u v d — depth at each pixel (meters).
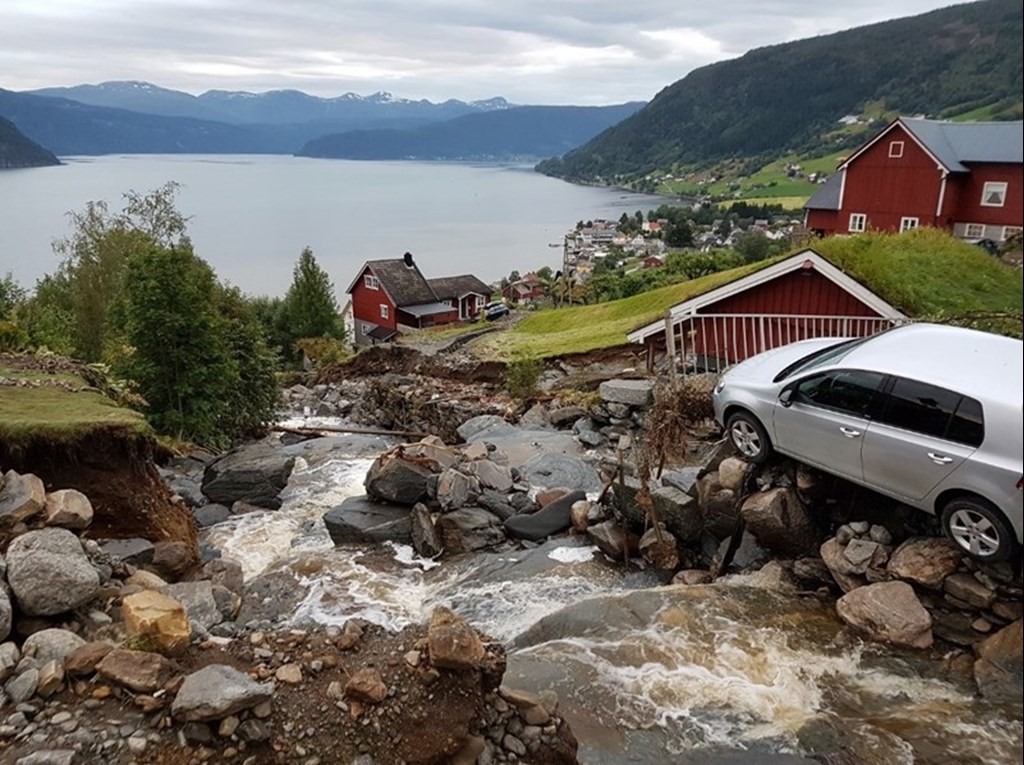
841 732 5.48
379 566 9.59
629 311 26.89
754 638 6.69
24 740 4.31
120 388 12.88
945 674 5.95
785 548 7.76
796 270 14.38
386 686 4.95
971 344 6.64
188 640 5.31
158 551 8.23
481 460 11.40
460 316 53.03
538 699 5.45
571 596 8.30
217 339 14.88
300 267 41.91
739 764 5.28
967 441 5.88
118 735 4.39
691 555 8.73
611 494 9.96
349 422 22.14
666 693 6.11
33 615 5.45
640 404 13.17
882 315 13.23
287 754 4.48
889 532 7.07
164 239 29.91
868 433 6.61
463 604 8.33
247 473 12.12
